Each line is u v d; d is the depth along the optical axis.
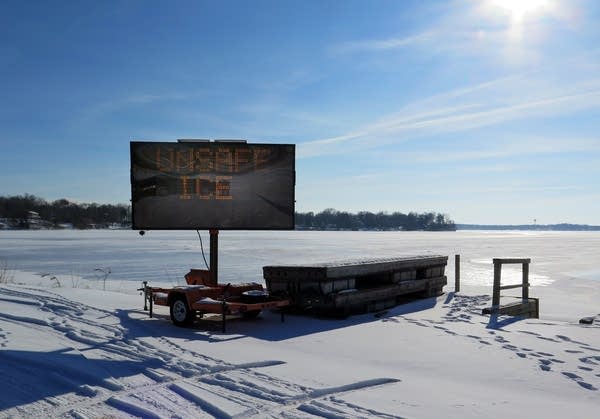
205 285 12.10
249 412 5.27
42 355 7.41
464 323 10.84
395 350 8.37
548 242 109.06
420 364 7.48
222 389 6.01
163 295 10.92
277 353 7.96
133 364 7.08
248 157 12.13
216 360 7.32
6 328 9.48
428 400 5.74
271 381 6.32
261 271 32.34
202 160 11.98
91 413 5.29
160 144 11.80
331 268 11.48
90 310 11.65
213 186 12.02
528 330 9.98
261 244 77.31
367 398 5.77
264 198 12.19
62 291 15.26
